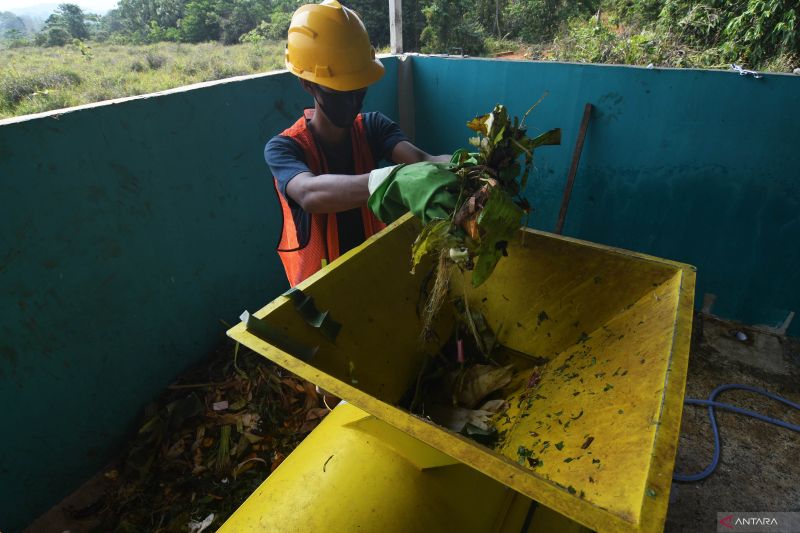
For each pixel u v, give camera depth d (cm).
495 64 280
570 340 154
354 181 122
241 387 225
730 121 220
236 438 203
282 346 115
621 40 516
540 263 159
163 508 178
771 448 196
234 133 227
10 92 246
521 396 151
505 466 78
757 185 225
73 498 185
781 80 202
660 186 251
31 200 156
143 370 210
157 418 205
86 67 335
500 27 1013
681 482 184
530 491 74
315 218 155
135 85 280
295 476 101
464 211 101
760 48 454
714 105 221
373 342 147
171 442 203
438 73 308
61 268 169
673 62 466
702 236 250
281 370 234
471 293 176
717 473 187
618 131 251
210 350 244
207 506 178
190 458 197
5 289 153
